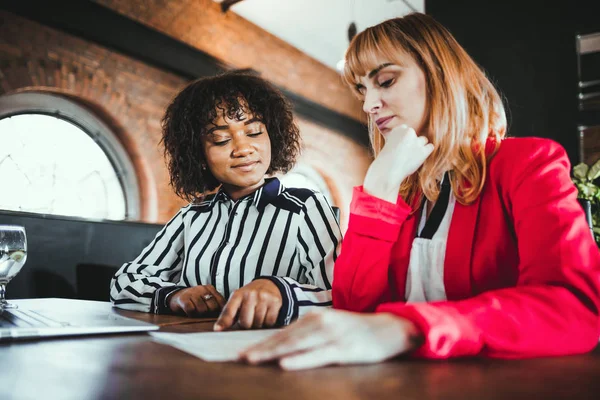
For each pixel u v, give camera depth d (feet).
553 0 11.18
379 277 3.03
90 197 15.78
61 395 1.32
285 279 3.19
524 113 11.39
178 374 1.53
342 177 26.30
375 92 3.22
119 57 15.90
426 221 3.34
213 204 5.02
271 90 5.20
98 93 15.38
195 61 17.97
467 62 3.14
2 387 1.42
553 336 1.83
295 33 21.88
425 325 1.69
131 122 16.37
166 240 5.08
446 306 1.83
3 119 13.89
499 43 11.64
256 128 4.78
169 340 2.11
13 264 3.56
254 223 4.71
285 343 1.63
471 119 3.09
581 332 1.89
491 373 1.55
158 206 17.12
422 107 3.12
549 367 1.65
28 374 1.58
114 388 1.38
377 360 1.65
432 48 3.06
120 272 4.74
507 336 1.79
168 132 5.33
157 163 17.12
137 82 16.47
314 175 25.70
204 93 4.82
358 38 3.26
